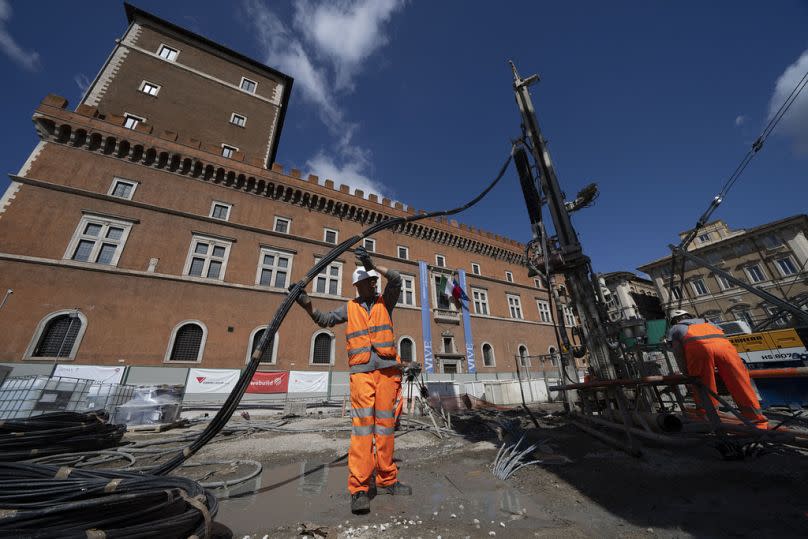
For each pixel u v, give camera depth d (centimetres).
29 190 1296
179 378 1298
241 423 725
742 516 181
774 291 2602
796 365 727
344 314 289
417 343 2084
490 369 2325
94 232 1374
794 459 277
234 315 1527
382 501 238
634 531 176
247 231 1744
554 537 174
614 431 442
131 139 1563
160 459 436
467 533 183
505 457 339
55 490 154
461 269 2544
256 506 238
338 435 590
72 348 1176
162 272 1442
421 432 586
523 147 685
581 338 578
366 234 317
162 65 2058
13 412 657
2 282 1141
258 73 2544
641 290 3438
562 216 551
